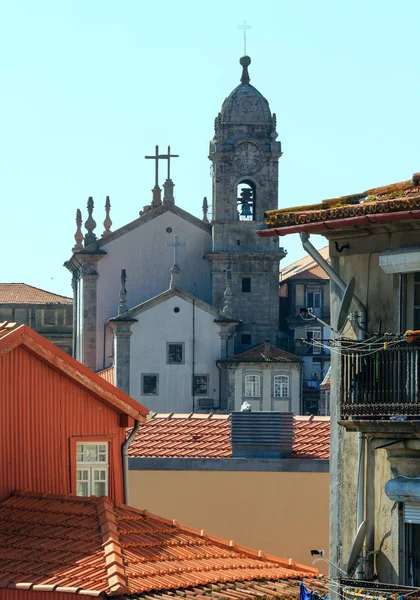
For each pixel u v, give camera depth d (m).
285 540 50.31
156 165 190.88
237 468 50.88
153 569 37.41
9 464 43.00
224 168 188.75
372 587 33.19
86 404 45.34
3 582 36.78
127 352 177.25
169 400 178.12
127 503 46.16
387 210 33.19
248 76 192.00
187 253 188.38
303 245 35.09
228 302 184.50
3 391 42.97
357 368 33.75
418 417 32.47
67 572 36.62
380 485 33.97
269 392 179.38
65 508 41.19
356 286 34.97
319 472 50.59
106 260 185.62
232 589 37.84
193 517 50.66
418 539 33.34
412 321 33.78
